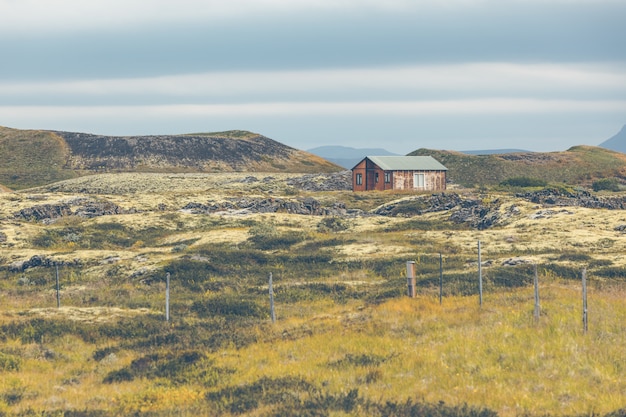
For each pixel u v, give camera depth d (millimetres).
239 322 52250
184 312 57688
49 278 75500
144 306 60062
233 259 81125
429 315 45750
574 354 34250
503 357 35062
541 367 33312
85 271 77875
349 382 33438
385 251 86688
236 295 63688
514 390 30484
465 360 35438
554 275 63750
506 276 61969
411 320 44969
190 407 30844
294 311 56344
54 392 35062
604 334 37000
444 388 31688
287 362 38656
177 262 76125
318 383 33438
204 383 35781
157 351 43156
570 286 55438
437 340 39812
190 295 65188
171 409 30406
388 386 32500
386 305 50125
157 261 78500
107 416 29750
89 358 44219
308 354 39875
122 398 32688
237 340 45156
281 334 45500
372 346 40062
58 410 30734
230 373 37312
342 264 78938
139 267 76250
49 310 56344
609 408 27000
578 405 27719
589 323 39500
